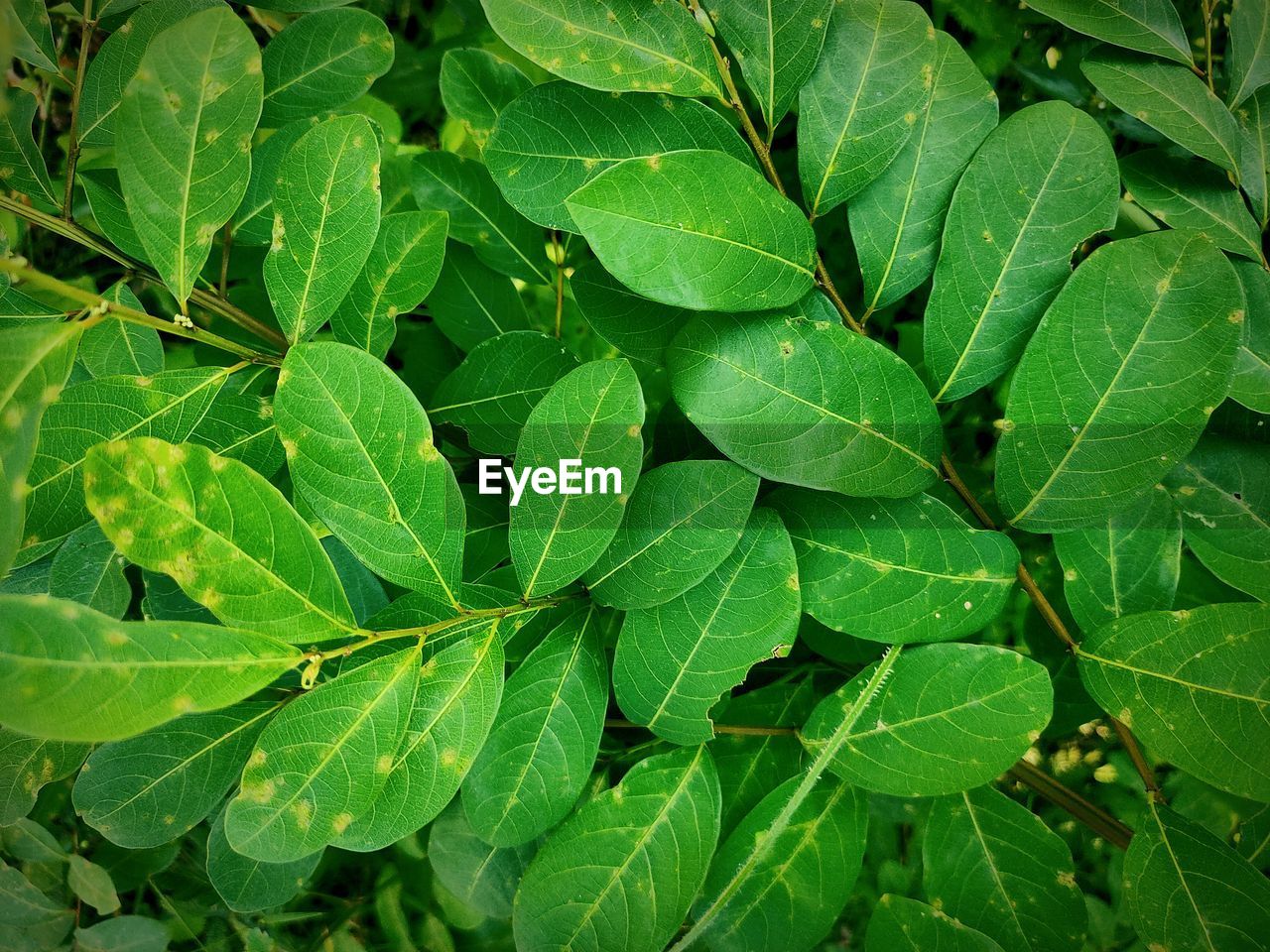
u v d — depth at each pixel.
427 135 0.42
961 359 0.28
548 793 0.27
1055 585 0.34
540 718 0.27
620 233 0.25
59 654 0.20
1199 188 0.30
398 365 0.40
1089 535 0.29
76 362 0.31
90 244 0.28
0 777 0.28
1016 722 0.26
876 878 0.39
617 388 0.25
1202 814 0.37
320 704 0.23
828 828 0.29
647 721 0.28
